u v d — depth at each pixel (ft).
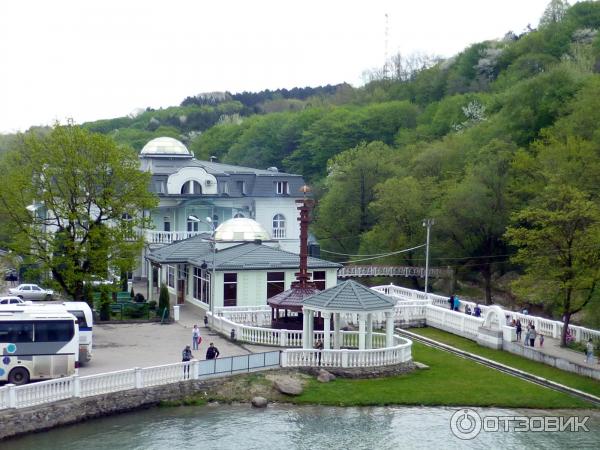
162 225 291.58
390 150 366.43
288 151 508.53
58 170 197.47
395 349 155.63
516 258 177.58
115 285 201.67
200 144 580.71
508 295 274.98
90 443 116.98
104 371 142.31
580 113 276.21
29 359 132.16
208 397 138.41
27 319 132.77
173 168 307.99
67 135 199.62
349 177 334.03
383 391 144.15
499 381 153.07
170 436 121.19
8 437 116.26
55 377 133.18
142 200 206.49
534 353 168.55
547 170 256.32
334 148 460.96
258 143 522.47
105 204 200.13
